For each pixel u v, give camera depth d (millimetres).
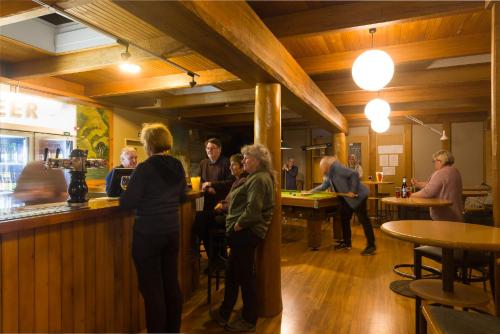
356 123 8531
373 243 4734
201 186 3451
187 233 3139
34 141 4461
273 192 2588
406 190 4367
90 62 3689
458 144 7910
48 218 1789
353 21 2688
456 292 2066
